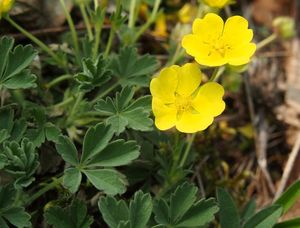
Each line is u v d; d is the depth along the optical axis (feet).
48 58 0.39
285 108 0.50
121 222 0.29
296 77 0.52
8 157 0.30
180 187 0.32
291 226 0.36
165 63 0.47
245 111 0.49
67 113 0.38
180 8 0.51
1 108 0.33
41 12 0.43
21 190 0.32
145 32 0.48
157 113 0.32
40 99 0.39
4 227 0.30
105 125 0.31
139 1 0.43
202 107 0.32
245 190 0.45
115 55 0.38
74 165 0.31
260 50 0.52
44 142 0.36
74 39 0.39
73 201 0.32
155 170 0.38
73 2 0.43
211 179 0.43
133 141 0.31
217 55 0.32
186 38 0.33
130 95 0.33
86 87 0.33
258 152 0.47
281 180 0.45
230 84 0.48
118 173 0.34
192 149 0.39
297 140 0.47
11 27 0.42
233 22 0.33
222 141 0.47
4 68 0.33
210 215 0.32
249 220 0.34
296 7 0.56
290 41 0.54
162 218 0.32
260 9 0.55
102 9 0.38
